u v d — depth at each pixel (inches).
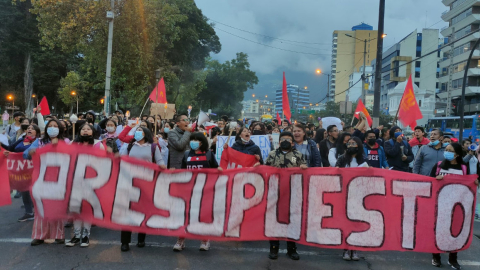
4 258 184.7
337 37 4606.3
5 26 1386.6
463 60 1948.8
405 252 215.8
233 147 235.3
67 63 1638.8
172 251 202.8
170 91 1380.4
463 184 194.9
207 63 2271.2
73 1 762.2
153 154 217.9
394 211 195.5
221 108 2391.7
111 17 687.1
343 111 716.0
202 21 1546.5
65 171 201.3
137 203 200.7
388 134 318.0
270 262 191.8
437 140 261.6
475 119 1154.7
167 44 1068.5
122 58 832.3
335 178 197.6
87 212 201.3
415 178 196.7
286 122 445.4
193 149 211.9
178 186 201.9
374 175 197.3
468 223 193.6
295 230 196.2
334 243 194.4
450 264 193.6
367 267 189.5
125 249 199.6
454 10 2048.5
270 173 200.8
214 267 181.9
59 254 192.1
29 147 240.8
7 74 1515.7
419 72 2581.2
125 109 1231.5
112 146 267.7
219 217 199.0
